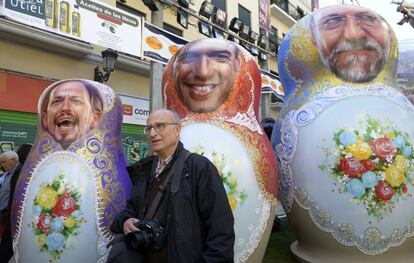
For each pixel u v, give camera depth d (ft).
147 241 5.24
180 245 5.23
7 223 11.21
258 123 9.77
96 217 8.47
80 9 16.06
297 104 10.84
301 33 11.12
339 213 9.25
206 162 5.67
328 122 9.70
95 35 16.65
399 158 9.27
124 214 5.97
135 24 18.70
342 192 9.21
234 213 8.29
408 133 9.61
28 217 8.43
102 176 8.84
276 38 43.06
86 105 9.29
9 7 13.75
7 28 23.26
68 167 8.60
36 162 8.90
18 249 8.58
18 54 24.57
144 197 5.87
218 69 9.29
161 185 5.65
